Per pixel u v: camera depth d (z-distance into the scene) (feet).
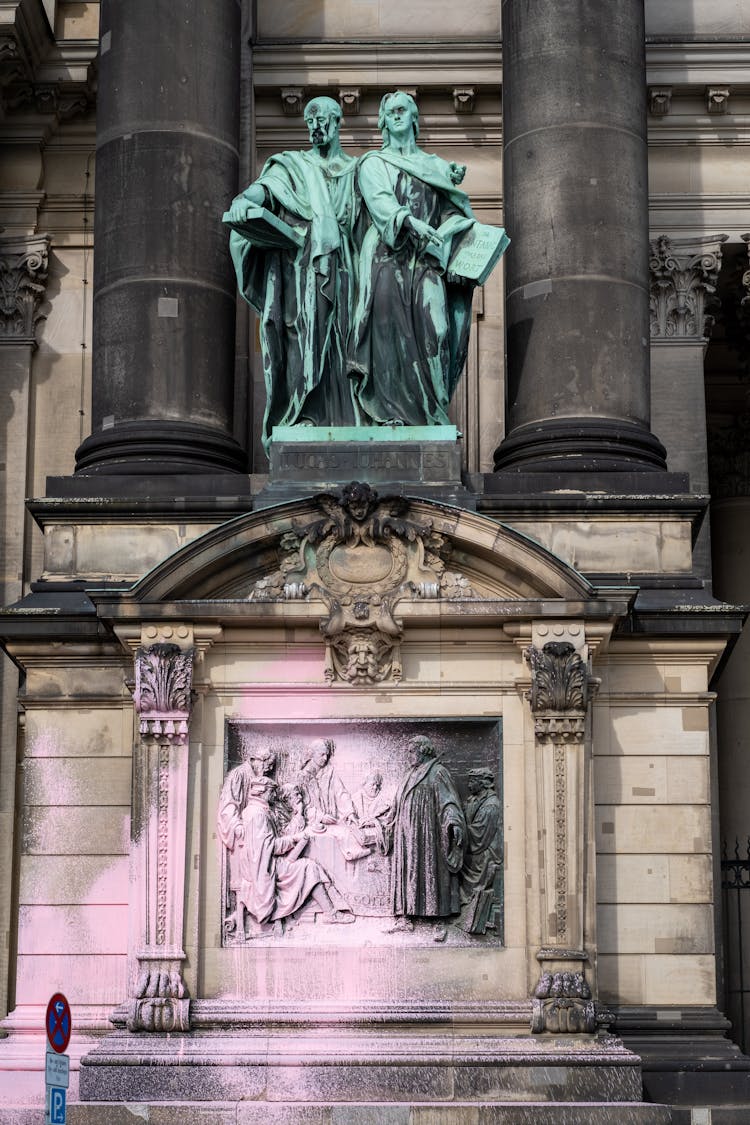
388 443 110.42
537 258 119.24
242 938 102.94
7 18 130.82
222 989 102.32
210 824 104.17
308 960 102.58
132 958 102.06
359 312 113.09
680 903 106.73
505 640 105.19
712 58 139.03
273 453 110.42
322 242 113.29
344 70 140.26
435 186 114.62
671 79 138.92
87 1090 98.53
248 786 104.47
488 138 140.97
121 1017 102.06
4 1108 104.53
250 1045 99.81
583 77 121.08
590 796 103.30
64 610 108.88
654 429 136.36
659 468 117.08
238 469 118.32
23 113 139.54
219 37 122.62
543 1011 100.58
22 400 136.46
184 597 104.73
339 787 104.73
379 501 104.94
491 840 103.96
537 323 118.42
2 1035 115.96
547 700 103.09
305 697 105.50
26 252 138.21
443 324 112.98
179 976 101.55
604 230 119.14
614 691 108.58
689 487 114.21
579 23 121.90
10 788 129.70
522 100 122.11
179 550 104.06
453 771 104.99
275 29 141.90
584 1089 98.27
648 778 107.86
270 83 139.95
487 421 136.46
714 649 108.88
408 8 142.51
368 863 103.91
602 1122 96.22
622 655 108.99
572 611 103.55
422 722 105.19
